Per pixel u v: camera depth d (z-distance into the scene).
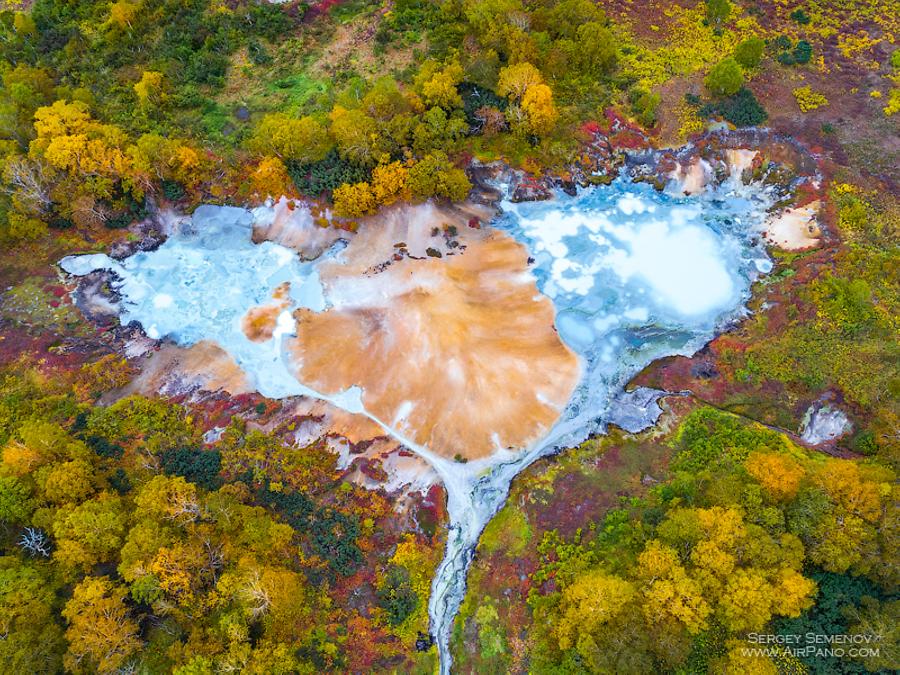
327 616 53.69
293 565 55.28
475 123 80.38
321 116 78.69
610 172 80.94
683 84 83.88
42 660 44.56
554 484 60.72
